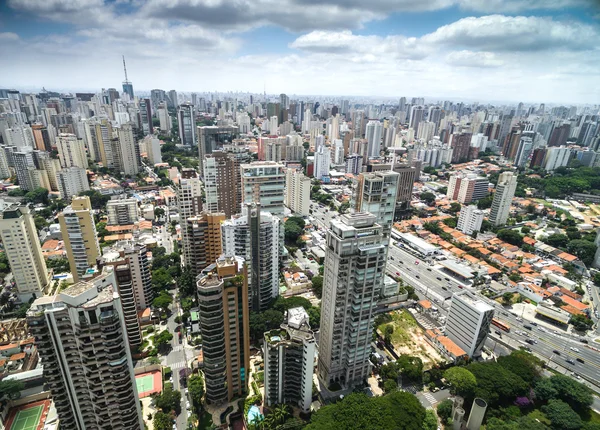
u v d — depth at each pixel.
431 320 192.75
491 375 142.00
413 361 154.75
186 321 183.00
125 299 151.38
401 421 116.94
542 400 142.12
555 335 186.75
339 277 127.25
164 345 167.38
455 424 126.88
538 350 175.25
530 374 145.50
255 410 130.62
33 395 136.62
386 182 175.38
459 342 168.75
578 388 139.38
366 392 144.00
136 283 184.38
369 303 133.12
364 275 126.50
